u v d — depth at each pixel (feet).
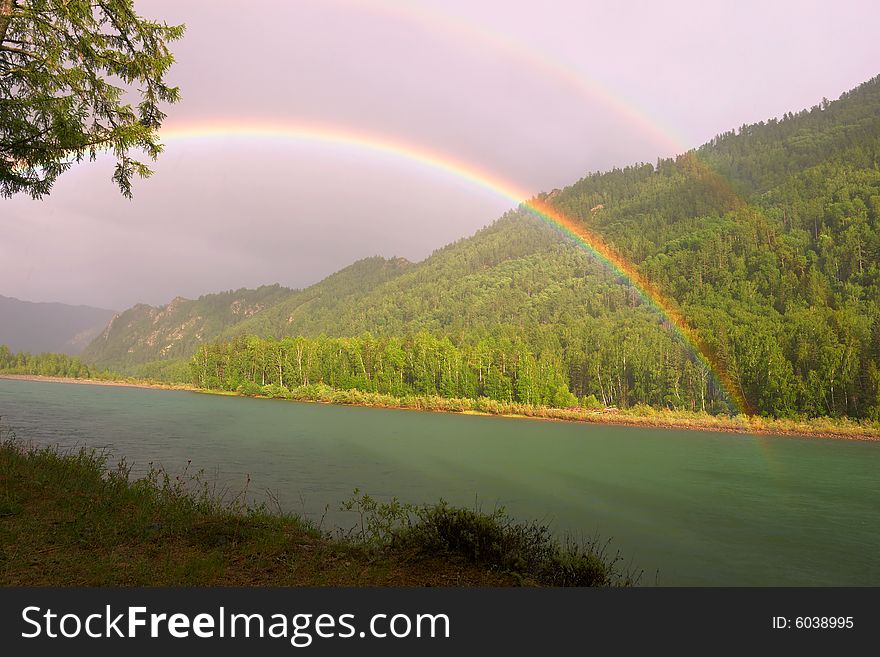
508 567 25.82
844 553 61.57
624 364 402.52
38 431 140.05
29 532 25.04
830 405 297.94
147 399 354.13
